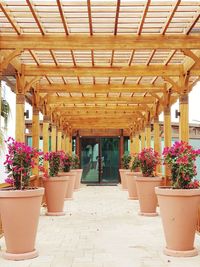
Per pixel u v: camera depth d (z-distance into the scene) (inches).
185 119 399.2
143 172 425.7
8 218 230.7
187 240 239.1
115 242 278.5
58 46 310.3
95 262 225.6
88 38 310.8
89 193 694.5
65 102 571.8
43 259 232.8
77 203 531.2
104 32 309.9
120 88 489.4
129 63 391.2
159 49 323.3
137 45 311.6
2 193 228.2
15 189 245.9
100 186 872.9
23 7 268.7
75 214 421.7
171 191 236.5
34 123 477.7
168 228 241.6
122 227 339.0
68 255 242.2
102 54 370.3
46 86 484.7
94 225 350.3
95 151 972.6
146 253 246.1
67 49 313.6
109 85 488.4
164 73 401.4
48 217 399.2
